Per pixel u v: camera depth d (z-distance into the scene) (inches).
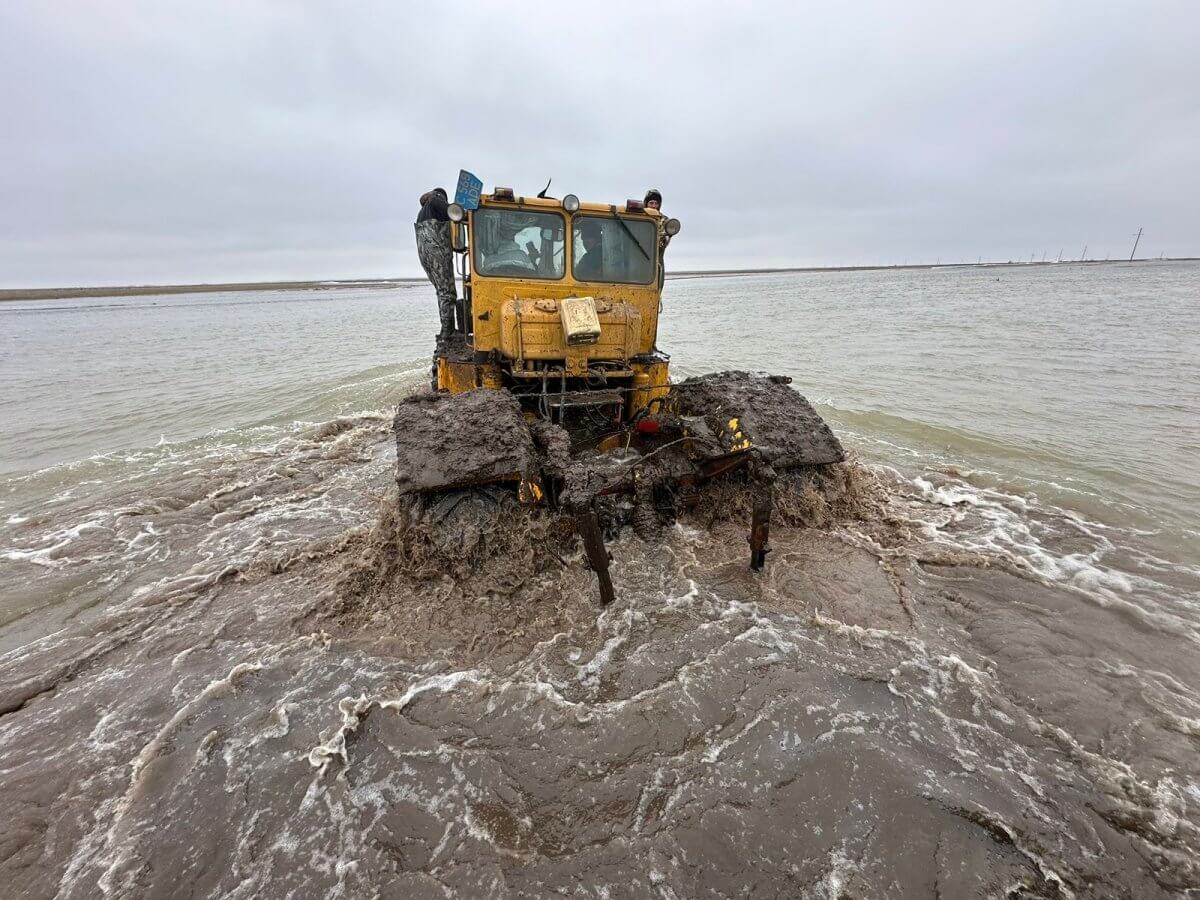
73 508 256.1
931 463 299.7
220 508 255.0
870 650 144.1
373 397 474.6
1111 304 1235.9
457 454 169.3
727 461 189.9
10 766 116.3
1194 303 1214.3
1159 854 94.6
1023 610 161.9
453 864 95.0
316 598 171.6
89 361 780.6
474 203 216.4
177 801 106.8
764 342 786.8
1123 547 202.4
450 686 134.3
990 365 558.6
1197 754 113.3
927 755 113.0
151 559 208.1
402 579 169.8
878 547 195.5
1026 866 92.8
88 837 100.5
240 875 93.9
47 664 148.9
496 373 229.6
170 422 424.8
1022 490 258.5
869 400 432.8
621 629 152.9
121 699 135.3
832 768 110.0
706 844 97.1
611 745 117.3
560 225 228.1
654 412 242.8
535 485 174.9
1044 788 106.2
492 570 167.8
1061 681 133.0
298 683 137.0
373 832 100.7
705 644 146.5
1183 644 147.4
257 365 689.6
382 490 272.2
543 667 139.9
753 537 175.2
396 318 1512.1
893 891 89.5
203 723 125.6
